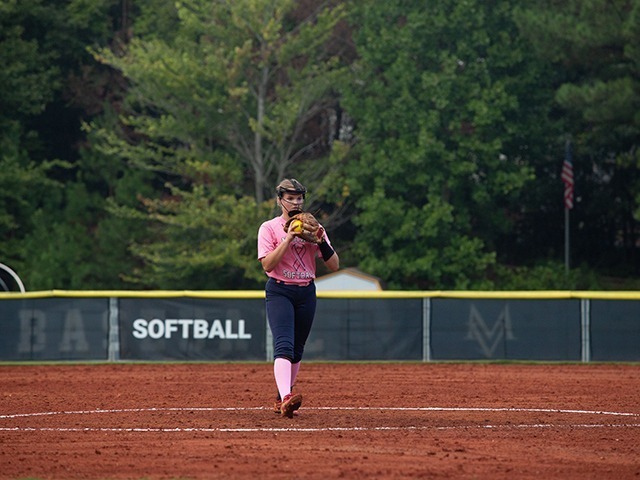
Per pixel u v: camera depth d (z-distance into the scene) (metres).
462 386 50.31
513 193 142.62
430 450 28.78
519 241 166.88
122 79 163.88
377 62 142.62
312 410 39.03
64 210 153.25
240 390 48.16
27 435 31.95
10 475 25.14
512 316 68.12
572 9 138.62
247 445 29.48
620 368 63.84
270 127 135.62
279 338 34.47
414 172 139.88
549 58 136.75
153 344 67.62
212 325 67.88
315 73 140.50
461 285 134.62
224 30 138.62
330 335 68.25
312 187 140.75
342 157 136.88
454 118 138.38
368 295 68.38
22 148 157.12
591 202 160.88
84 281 144.25
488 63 139.25
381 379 54.66
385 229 140.38
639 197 134.75
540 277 137.62
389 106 143.00
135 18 163.88
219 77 135.12
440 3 139.50
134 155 140.00
